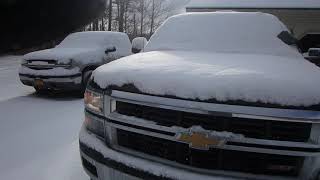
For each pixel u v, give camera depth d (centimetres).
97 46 775
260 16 397
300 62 281
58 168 328
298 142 176
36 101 666
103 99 231
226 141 182
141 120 208
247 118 180
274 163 183
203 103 187
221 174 185
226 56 296
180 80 201
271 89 183
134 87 215
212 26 392
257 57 296
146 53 322
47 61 676
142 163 204
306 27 980
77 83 688
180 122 194
